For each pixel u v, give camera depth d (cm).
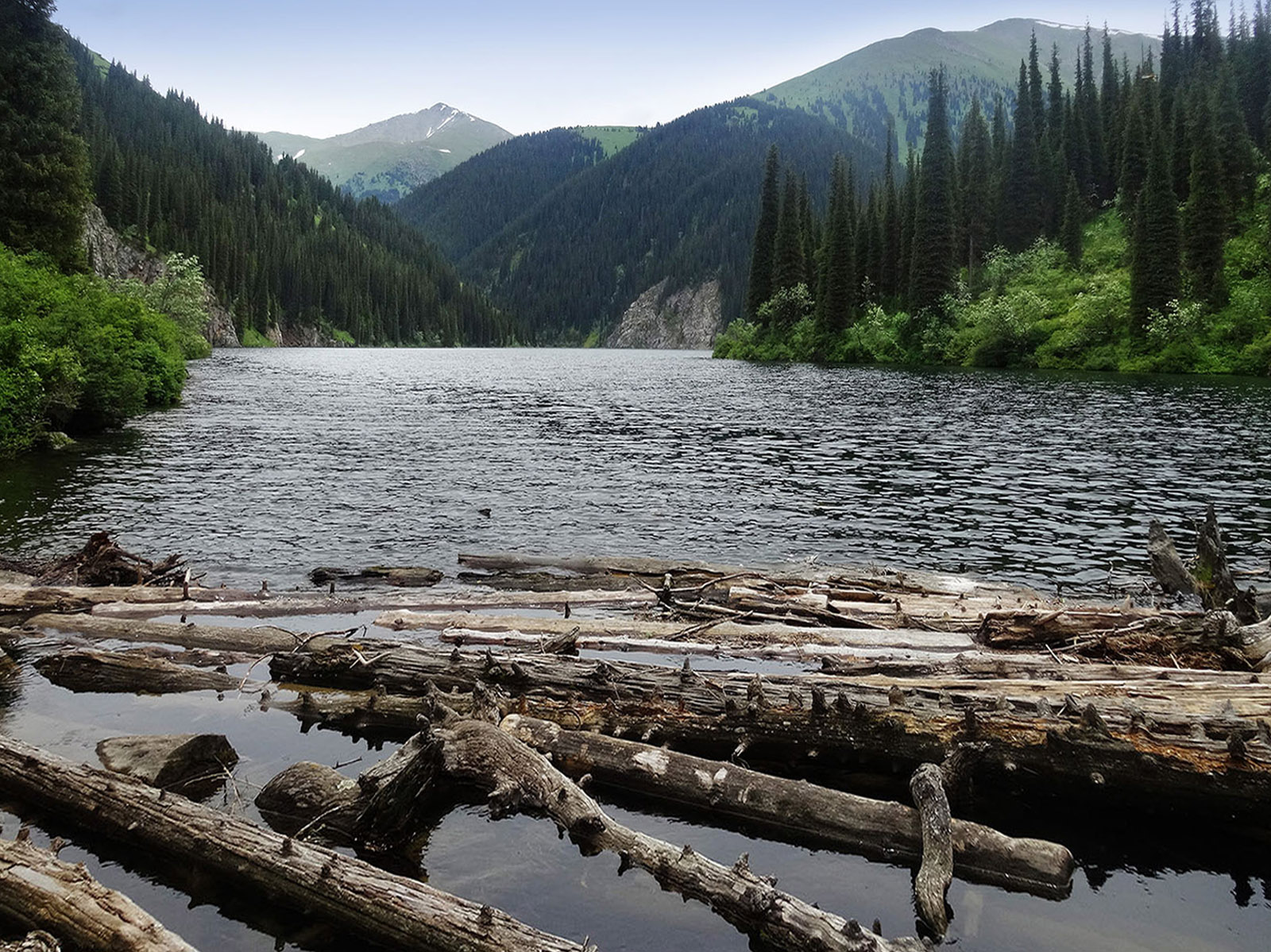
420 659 941
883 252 11425
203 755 764
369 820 650
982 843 624
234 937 548
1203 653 1010
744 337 12675
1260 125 11931
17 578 1348
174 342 5638
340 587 1429
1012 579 1527
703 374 8162
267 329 17625
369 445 3105
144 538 1733
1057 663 945
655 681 854
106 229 12612
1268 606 1196
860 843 656
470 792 744
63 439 2831
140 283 8694
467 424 3841
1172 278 7488
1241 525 1891
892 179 12775
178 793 715
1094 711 716
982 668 936
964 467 2669
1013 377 6750
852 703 772
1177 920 575
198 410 4134
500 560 1560
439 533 1844
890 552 1708
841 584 1358
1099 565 1611
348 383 6556
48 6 5559
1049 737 716
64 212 5412
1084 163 12438
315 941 548
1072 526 1912
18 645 1089
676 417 4175
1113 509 2075
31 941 470
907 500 2197
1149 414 3997
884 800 721
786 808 681
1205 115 8738
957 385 6000
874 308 10525
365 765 784
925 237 9869
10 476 2303
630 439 3344
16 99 5344
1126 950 539
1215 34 15350
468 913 528
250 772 767
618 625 1147
